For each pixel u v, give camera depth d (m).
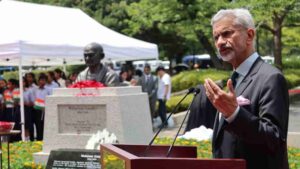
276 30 25.34
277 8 19.98
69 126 9.10
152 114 17.55
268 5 19.92
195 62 50.38
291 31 29.53
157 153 3.45
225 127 3.09
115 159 2.99
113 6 36.38
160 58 43.75
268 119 3.10
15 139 14.20
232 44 3.33
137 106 9.14
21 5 15.26
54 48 13.70
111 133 8.58
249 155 3.23
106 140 7.85
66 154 6.82
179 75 25.88
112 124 8.75
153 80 17.42
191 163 2.76
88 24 16.38
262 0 19.86
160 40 37.88
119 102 8.71
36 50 13.21
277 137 3.04
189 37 26.72
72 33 15.05
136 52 16.53
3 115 14.92
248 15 3.37
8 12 14.66
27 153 9.98
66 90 9.20
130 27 28.14
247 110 3.21
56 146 9.17
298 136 11.05
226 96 2.97
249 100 3.25
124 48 16.05
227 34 3.35
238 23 3.33
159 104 18.22
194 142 10.21
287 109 3.21
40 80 15.05
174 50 40.41
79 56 14.48
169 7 23.48
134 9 25.81
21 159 9.27
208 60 50.69
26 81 15.12
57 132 9.17
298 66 33.00
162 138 11.36
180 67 44.66
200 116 4.07
